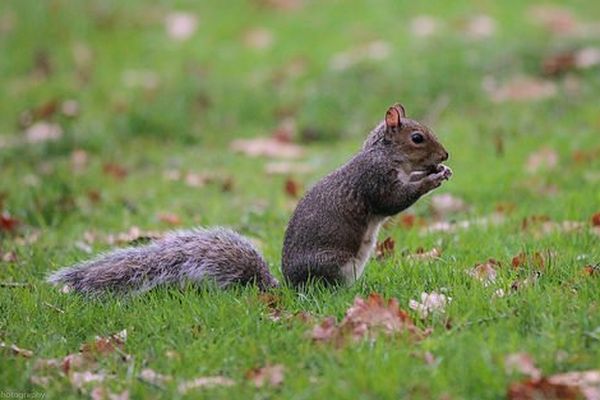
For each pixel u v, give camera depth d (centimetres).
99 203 1381
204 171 1567
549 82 1789
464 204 1307
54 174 1509
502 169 1427
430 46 1964
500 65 1850
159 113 1808
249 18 2241
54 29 2248
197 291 915
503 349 709
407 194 895
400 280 894
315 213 899
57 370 749
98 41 2198
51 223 1295
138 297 901
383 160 898
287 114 1825
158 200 1403
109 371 750
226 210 1342
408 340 749
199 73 1989
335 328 766
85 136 1712
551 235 1045
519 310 782
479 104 1750
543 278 869
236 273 918
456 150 1535
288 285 908
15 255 1103
